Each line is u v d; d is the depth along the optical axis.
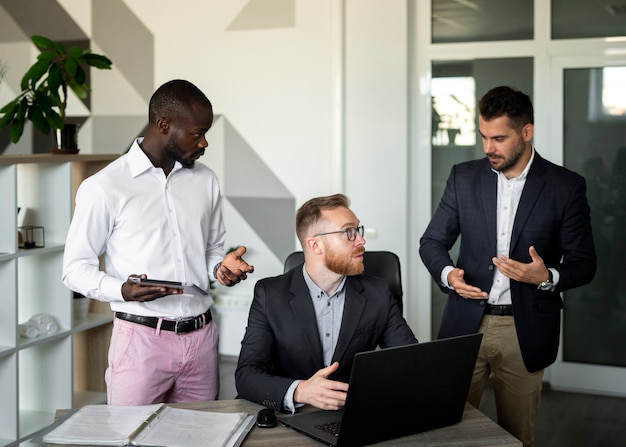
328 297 2.48
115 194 2.59
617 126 4.78
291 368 2.46
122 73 5.69
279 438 2.03
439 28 5.05
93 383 4.14
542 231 2.91
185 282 2.70
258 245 5.52
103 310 4.09
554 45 4.82
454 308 3.02
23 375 3.86
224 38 5.45
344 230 2.38
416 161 5.16
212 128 5.55
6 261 3.38
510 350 2.93
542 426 4.33
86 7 5.72
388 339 2.53
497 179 2.98
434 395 2.08
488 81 4.98
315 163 5.31
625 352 4.87
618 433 4.21
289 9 5.26
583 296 4.92
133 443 1.92
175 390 2.76
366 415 1.96
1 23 5.88
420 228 5.18
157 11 5.57
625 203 4.79
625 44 4.68
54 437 1.95
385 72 5.05
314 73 5.24
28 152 5.83
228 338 5.58
